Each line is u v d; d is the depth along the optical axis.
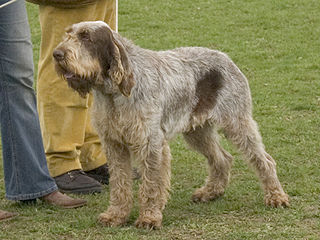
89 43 8.59
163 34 26.53
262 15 28.73
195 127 10.43
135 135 9.06
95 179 11.88
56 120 11.25
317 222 9.38
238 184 11.42
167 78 9.53
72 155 11.31
